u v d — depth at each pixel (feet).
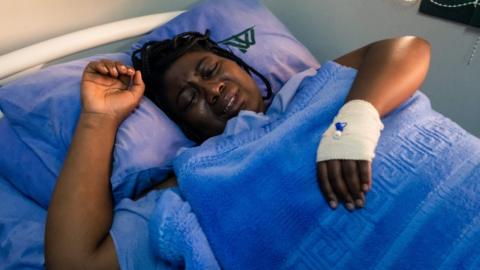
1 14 3.47
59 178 2.62
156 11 4.57
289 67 4.08
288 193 2.35
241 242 2.27
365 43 4.84
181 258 2.36
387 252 2.10
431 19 4.19
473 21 3.89
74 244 2.40
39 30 3.75
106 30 3.82
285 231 2.25
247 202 2.36
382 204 2.22
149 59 3.39
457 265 2.02
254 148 2.61
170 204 2.40
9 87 3.05
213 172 2.52
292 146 2.55
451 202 2.18
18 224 2.88
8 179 3.16
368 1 4.58
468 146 2.50
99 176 2.66
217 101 3.14
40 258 2.69
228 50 3.83
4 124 3.15
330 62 3.08
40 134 3.02
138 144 2.94
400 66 2.81
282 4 5.38
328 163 2.32
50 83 3.10
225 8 4.20
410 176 2.31
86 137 2.74
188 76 3.18
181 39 3.43
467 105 4.33
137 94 3.08
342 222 2.21
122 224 2.53
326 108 2.75
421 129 2.63
